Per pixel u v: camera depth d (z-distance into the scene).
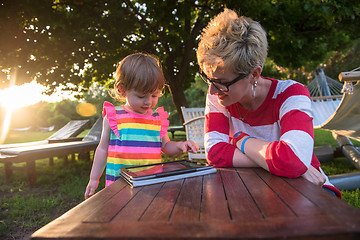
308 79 18.59
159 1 6.32
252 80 1.22
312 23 8.16
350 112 2.98
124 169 1.18
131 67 1.61
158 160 1.77
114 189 0.96
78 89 8.38
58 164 6.04
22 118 32.03
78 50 6.28
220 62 1.09
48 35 5.79
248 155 1.24
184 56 8.30
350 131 3.47
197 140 3.87
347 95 2.65
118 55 6.52
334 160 5.20
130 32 6.50
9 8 5.19
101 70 6.84
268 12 7.29
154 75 1.63
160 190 0.93
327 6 5.10
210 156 1.39
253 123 1.46
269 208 0.68
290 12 7.53
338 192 1.23
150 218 0.64
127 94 1.66
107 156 1.75
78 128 6.73
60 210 3.01
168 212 0.68
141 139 1.73
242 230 0.54
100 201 0.81
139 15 7.01
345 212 0.62
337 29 8.45
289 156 1.05
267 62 11.54
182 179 1.09
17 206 3.08
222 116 1.50
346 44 9.51
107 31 5.98
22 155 3.96
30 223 2.61
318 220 0.58
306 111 1.20
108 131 1.75
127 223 0.61
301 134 1.11
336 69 22.19
